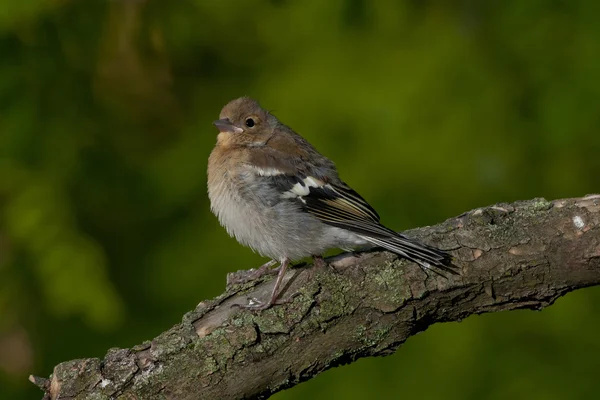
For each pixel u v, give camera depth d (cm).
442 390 1092
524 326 1127
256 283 778
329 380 1105
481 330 1123
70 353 1191
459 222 774
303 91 1191
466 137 1158
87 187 1231
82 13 1184
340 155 1177
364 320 743
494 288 750
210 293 1191
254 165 920
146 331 1201
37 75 1166
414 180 1169
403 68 1181
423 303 746
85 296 1099
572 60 1164
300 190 909
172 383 716
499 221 764
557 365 1106
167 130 1305
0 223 1138
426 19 1230
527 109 1176
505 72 1190
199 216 1250
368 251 779
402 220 1164
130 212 1264
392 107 1157
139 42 1234
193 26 1292
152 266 1232
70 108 1195
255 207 911
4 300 1159
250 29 1316
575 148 1162
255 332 727
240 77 1331
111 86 1245
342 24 1239
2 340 1182
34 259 1122
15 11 1112
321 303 741
